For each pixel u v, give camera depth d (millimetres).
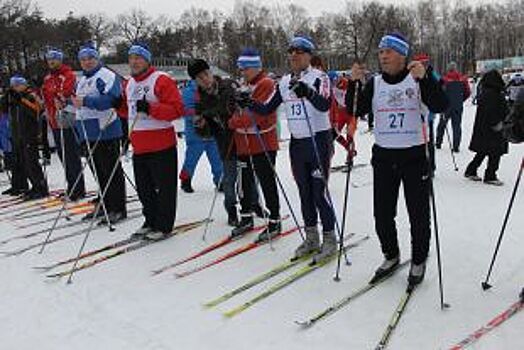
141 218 6156
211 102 5199
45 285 4285
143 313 3715
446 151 10125
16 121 7492
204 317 3604
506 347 3035
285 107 4449
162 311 3729
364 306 3619
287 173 8625
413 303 3613
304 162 4418
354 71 3908
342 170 8594
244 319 3543
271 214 5102
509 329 3221
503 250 4512
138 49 4980
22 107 7371
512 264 4207
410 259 4312
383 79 3770
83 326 3576
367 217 5703
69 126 6844
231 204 5605
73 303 3936
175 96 4988
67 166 7062
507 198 6250
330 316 3510
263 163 4973
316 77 4223
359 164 9156
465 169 8148
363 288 3887
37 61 39469
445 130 10305
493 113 6848
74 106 5895
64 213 6492
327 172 4430
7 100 7805
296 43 4223
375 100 3805
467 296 3688
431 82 3543
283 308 3668
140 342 3326
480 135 7008
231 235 5211
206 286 4113
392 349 3082
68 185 7125
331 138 4461
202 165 9867
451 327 3295
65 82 6605
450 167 8430
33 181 7539
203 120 5258
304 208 4535
